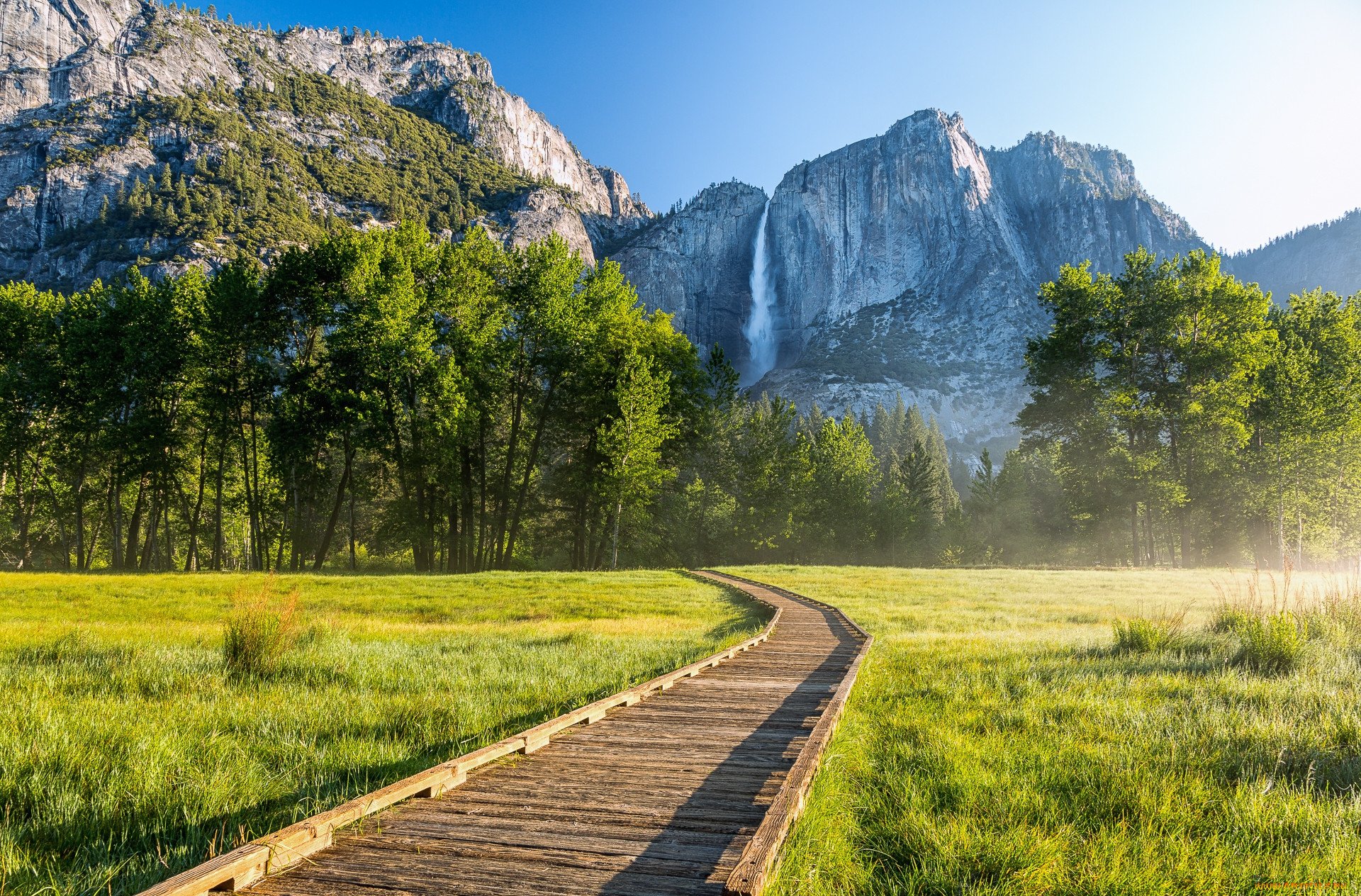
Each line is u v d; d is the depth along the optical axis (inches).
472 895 123.6
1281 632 386.9
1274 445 1680.6
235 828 164.6
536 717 280.5
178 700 296.2
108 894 132.6
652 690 331.6
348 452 1556.3
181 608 804.6
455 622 748.6
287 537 1957.4
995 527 2773.1
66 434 1545.3
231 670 372.2
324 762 213.9
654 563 2086.6
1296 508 1744.6
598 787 189.8
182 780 192.4
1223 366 1724.9
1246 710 272.7
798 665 428.5
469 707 288.2
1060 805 179.0
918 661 423.8
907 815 170.1
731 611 830.5
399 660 421.7
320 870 134.0
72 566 1932.8
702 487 2080.5
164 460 1541.6
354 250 1502.2
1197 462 1760.6
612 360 1732.3
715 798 180.7
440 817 165.0
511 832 155.3
